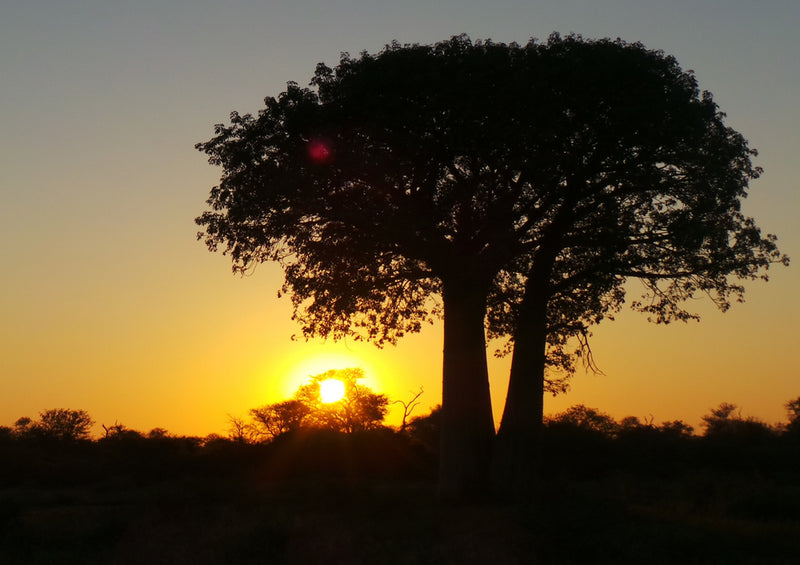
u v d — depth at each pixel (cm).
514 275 2528
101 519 1919
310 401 6012
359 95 2080
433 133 2084
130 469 4444
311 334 2480
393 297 2470
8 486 4169
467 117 2009
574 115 2083
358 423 5847
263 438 5706
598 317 2550
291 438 4444
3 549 1645
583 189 2195
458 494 2147
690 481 2416
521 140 2005
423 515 1933
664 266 2319
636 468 3700
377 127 2044
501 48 2138
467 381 2208
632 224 2231
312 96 2156
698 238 2136
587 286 2442
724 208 2170
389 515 1989
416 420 5831
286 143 2164
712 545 1515
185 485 2547
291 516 2008
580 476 3666
